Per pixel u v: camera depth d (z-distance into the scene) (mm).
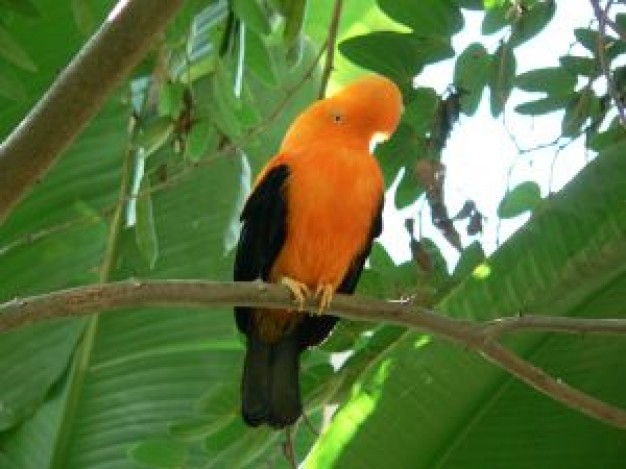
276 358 10453
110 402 12414
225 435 10469
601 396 10320
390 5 10594
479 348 8789
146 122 10289
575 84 10547
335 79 13727
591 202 9875
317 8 14055
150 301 8398
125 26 8156
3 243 11766
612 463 10195
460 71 10516
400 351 10172
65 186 11836
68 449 12312
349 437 10086
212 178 12742
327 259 10086
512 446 10172
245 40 10172
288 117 13461
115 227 11906
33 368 12156
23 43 11641
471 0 10469
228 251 12070
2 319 8172
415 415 10102
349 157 10102
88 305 8273
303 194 10016
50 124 8281
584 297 10125
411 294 10297
